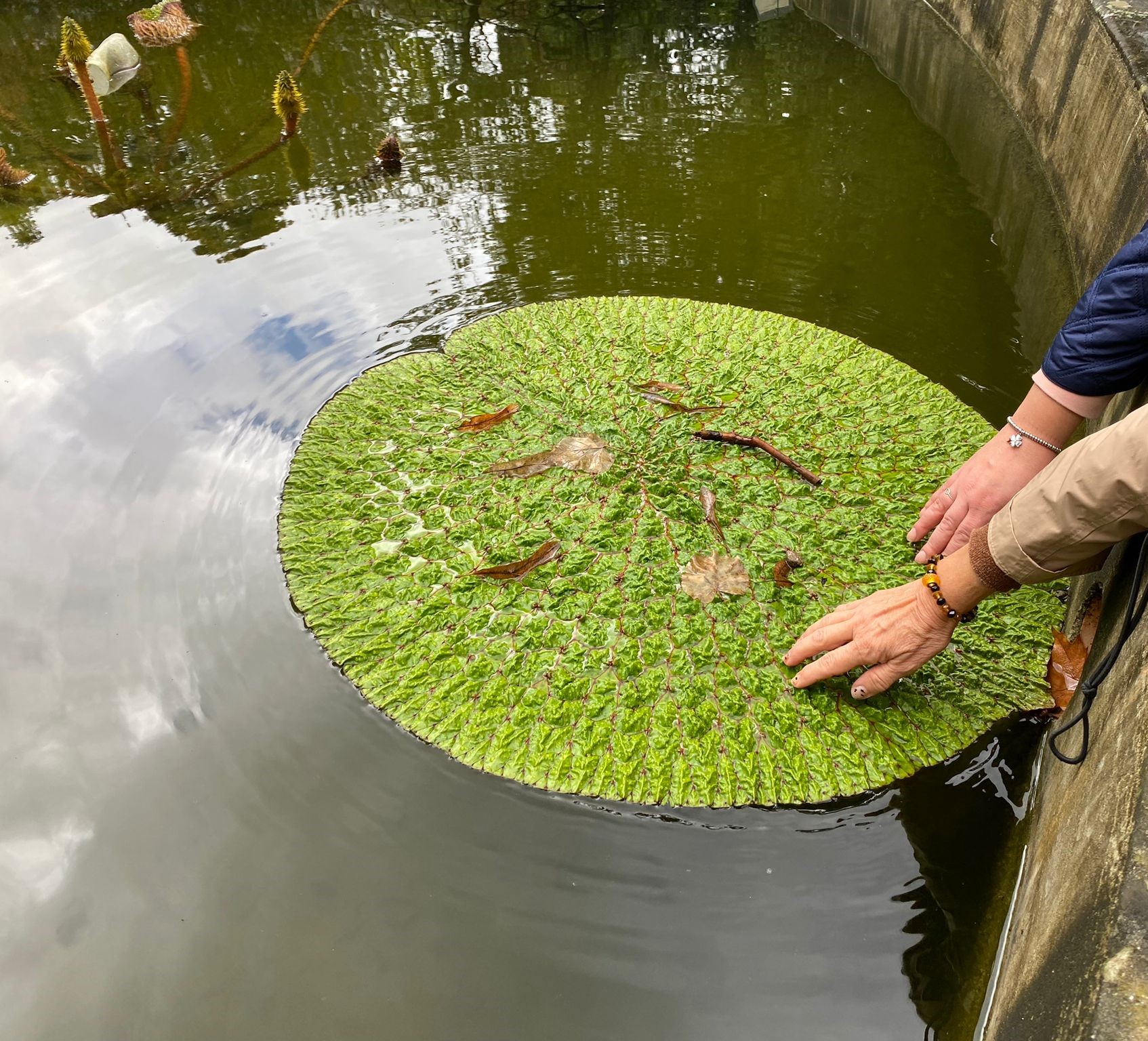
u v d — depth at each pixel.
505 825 1.18
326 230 2.48
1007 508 1.07
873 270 2.28
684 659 1.40
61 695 1.34
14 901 1.10
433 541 1.59
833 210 2.54
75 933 1.07
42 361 2.00
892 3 4.00
